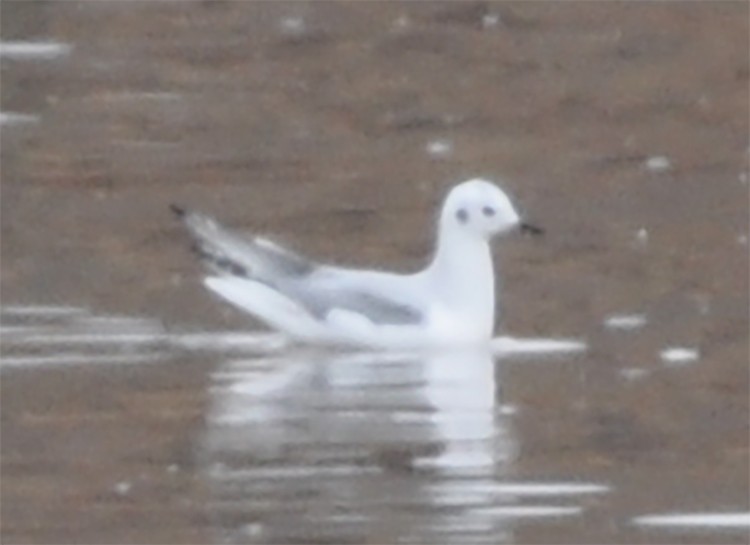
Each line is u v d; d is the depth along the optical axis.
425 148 22.81
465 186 17.47
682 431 15.47
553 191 21.38
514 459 15.02
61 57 25.72
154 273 18.80
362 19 26.94
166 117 23.84
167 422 15.73
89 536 13.95
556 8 26.78
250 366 16.88
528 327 17.73
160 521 14.20
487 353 17.20
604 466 14.89
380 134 23.27
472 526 14.01
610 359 16.97
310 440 15.39
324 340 17.27
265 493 14.52
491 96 24.56
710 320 17.77
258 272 17.47
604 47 25.80
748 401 15.98
